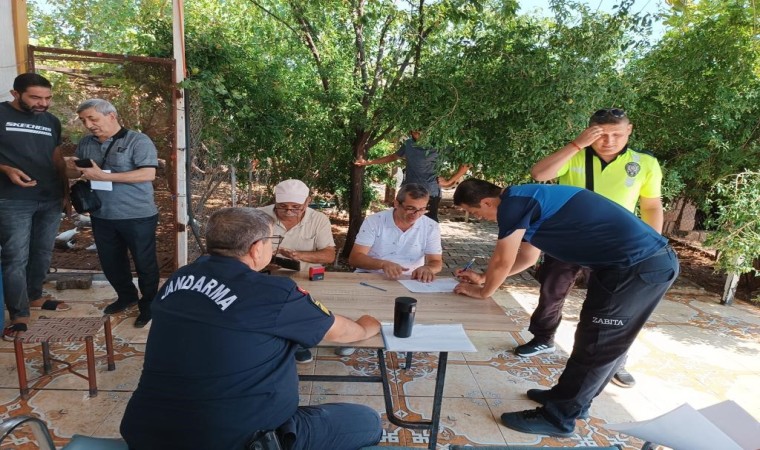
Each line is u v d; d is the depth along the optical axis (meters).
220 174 5.74
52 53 4.25
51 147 3.65
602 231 2.33
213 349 1.48
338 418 1.82
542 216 2.40
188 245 5.03
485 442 2.58
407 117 5.06
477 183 2.63
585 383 2.52
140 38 4.92
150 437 1.48
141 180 3.60
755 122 4.88
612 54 4.66
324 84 5.98
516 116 4.82
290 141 5.99
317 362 3.39
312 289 2.60
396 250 3.41
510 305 4.75
